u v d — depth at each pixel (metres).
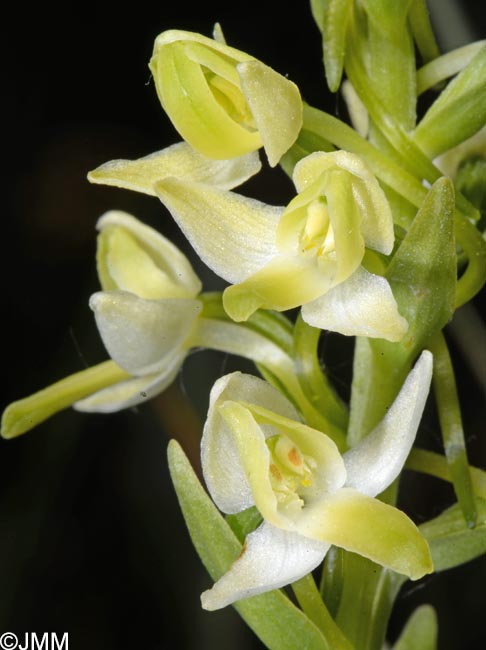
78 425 0.15
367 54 0.10
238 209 0.09
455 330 0.14
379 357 0.10
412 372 0.09
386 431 0.09
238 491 0.09
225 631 0.15
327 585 0.10
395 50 0.10
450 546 0.11
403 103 0.10
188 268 0.11
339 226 0.09
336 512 0.09
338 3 0.10
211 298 0.11
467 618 0.15
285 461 0.09
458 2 0.14
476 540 0.10
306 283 0.09
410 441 0.09
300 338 0.10
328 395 0.10
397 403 0.09
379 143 0.10
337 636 0.10
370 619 0.10
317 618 0.10
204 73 0.09
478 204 0.10
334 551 0.10
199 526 0.10
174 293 0.11
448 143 0.10
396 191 0.10
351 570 0.10
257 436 0.09
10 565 0.15
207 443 0.09
